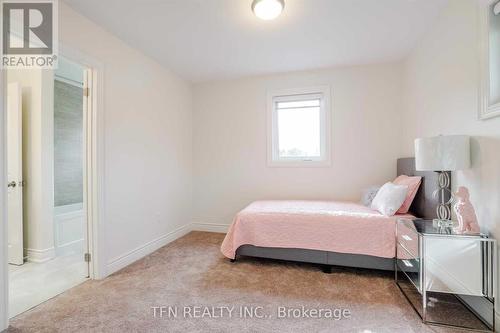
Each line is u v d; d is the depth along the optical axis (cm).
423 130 251
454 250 160
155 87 305
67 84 311
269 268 246
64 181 303
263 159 363
